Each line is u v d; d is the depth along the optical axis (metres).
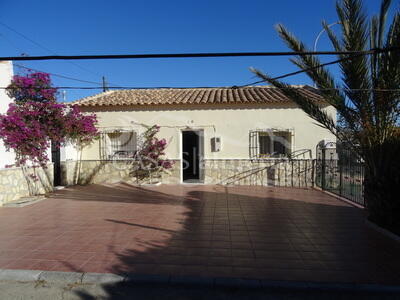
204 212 6.67
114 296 3.19
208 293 3.23
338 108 5.60
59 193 9.17
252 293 3.23
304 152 10.25
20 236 5.01
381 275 3.52
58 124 9.36
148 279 3.41
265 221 5.91
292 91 6.07
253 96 10.88
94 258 4.04
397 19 4.90
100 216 6.34
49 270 3.68
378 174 5.37
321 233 5.13
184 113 10.69
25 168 8.28
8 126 7.71
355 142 5.77
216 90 12.70
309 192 9.22
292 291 3.24
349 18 5.23
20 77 8.06
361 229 5.36
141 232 5.20
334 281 3.36
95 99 11.80
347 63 5.22
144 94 12.55
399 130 5.23
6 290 3.32
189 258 4.03
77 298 3.16
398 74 4.92
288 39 5.70
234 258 4.03
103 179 11.24
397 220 4.98
